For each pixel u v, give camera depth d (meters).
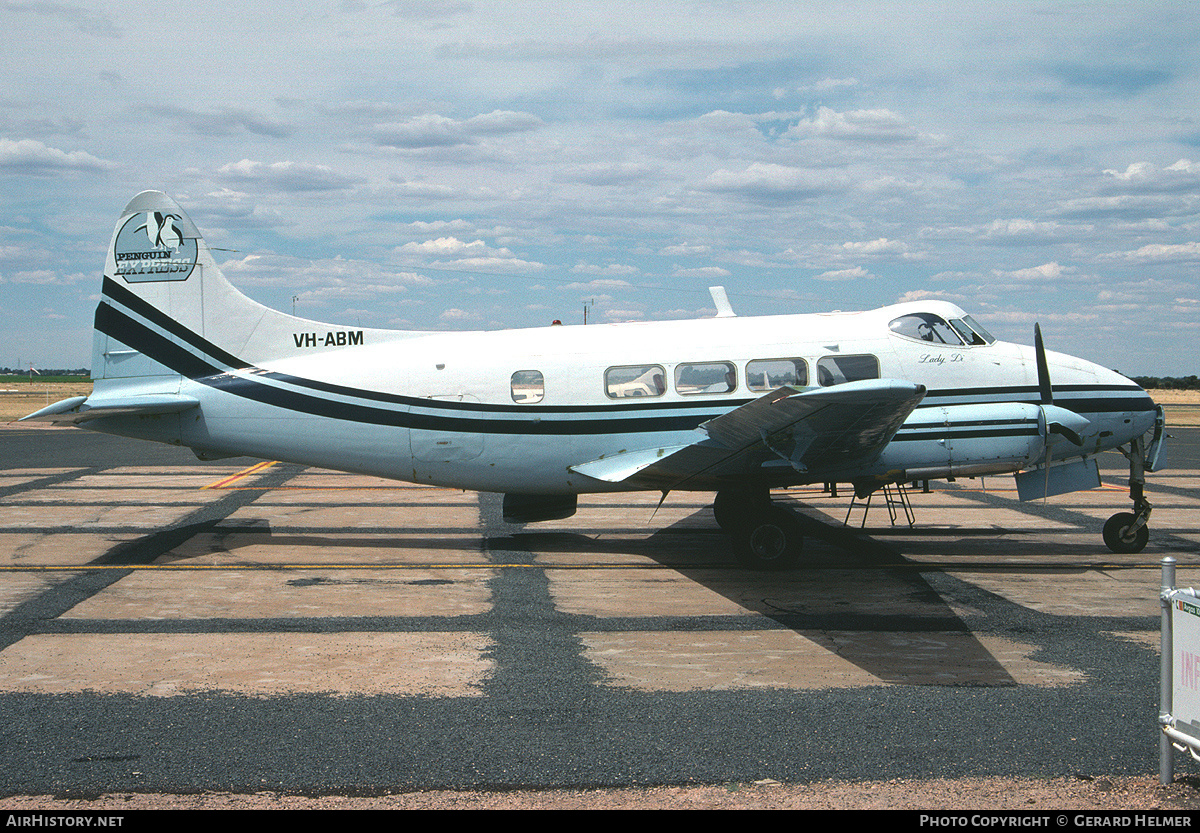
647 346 11.73
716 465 10.75
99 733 5.93
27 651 7.74
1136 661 7.50
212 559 11.75
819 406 8.85
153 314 12.23
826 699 6.60
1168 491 18.28
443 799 5.03
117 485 19.27
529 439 11.71
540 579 10.62
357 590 10.05
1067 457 11.98
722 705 6.48
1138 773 5.34
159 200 12.25
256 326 12.23
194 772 5.35
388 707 6.43
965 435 11.02
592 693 6.74
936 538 13.23
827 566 11.33
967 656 7.65
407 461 11.98
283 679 7.04
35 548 12.43
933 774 5.34
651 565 11.41
